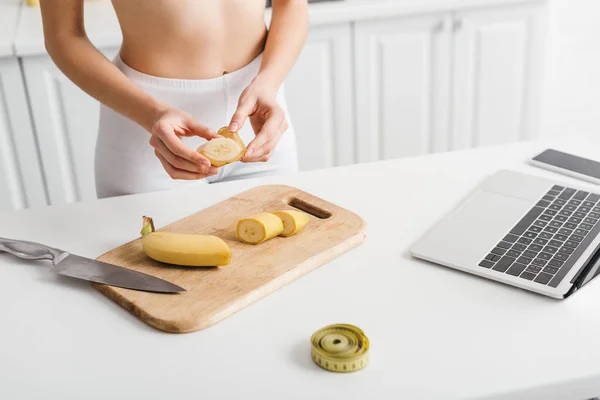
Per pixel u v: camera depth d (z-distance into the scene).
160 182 1.39
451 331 0.85
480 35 2.33
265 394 0.78
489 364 0.80
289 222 1.03
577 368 0.79
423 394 0.77
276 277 0.94
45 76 2.08
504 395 0.77
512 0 2.27
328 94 2.32
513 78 2.42
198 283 0.94
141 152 1.35
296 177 1.24
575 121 3.19
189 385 0.79
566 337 0.84
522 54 2.39
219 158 1.05
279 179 1.24
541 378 0.78
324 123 2.36
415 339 0.84
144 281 0.93
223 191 1.20
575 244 1.00
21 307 0.93
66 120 2.15
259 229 1.00
